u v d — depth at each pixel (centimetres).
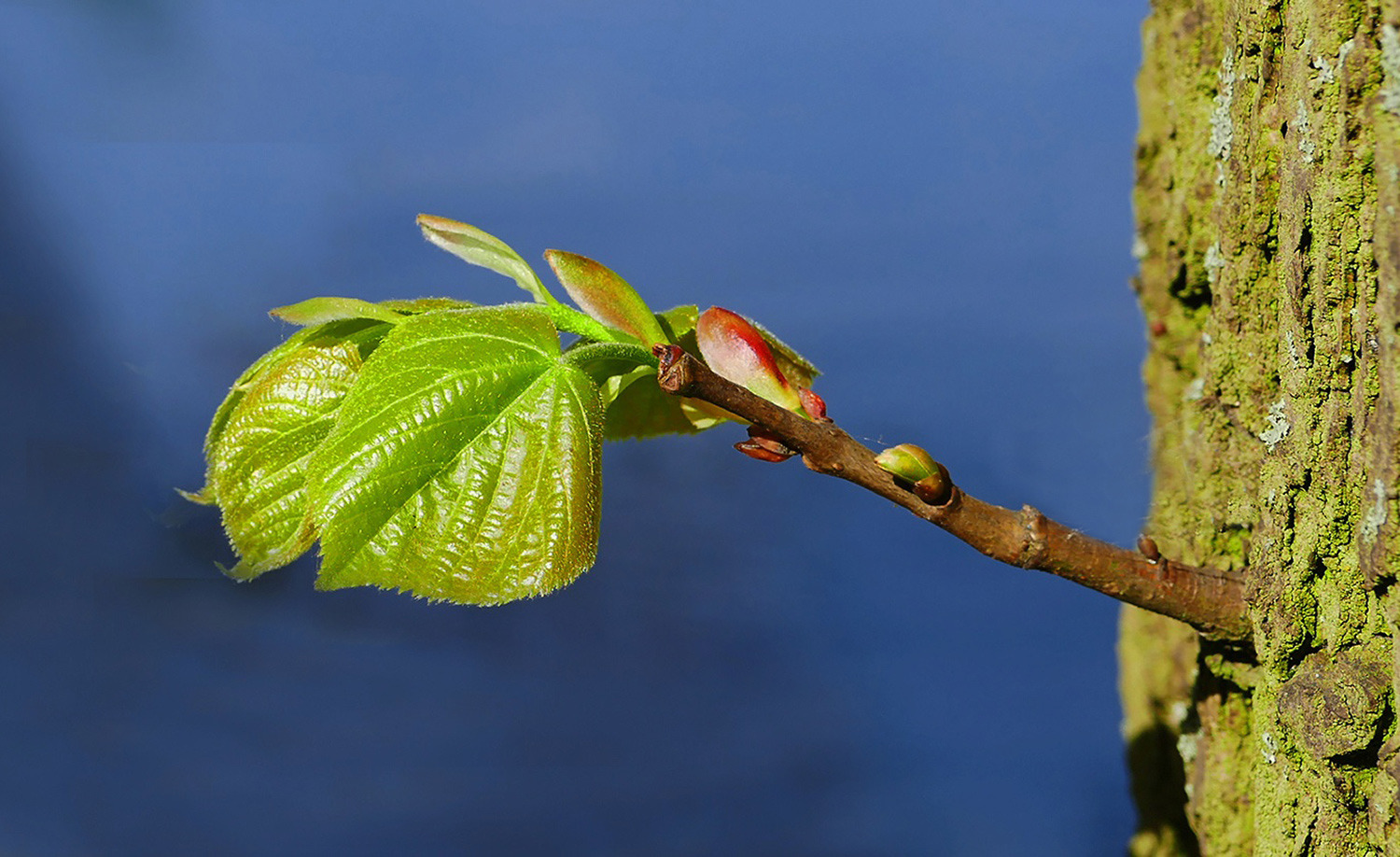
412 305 50
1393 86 47
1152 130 58
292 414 50
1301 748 50
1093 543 51
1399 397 48
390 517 48
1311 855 50
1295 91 49
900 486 50
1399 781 48
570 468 48
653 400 52
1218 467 54
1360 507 49
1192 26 55
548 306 50
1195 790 55
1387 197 47
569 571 48
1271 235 52
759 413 49
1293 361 50
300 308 49
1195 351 57
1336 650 49
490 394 48
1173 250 56
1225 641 51
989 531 50
